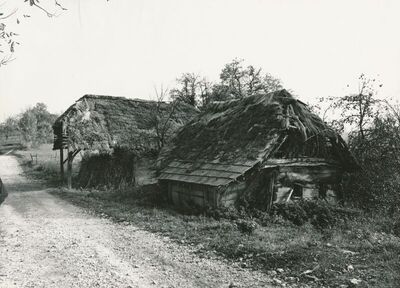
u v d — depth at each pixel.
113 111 26.14
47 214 14.48
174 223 11.96
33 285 6.64
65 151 56.50
